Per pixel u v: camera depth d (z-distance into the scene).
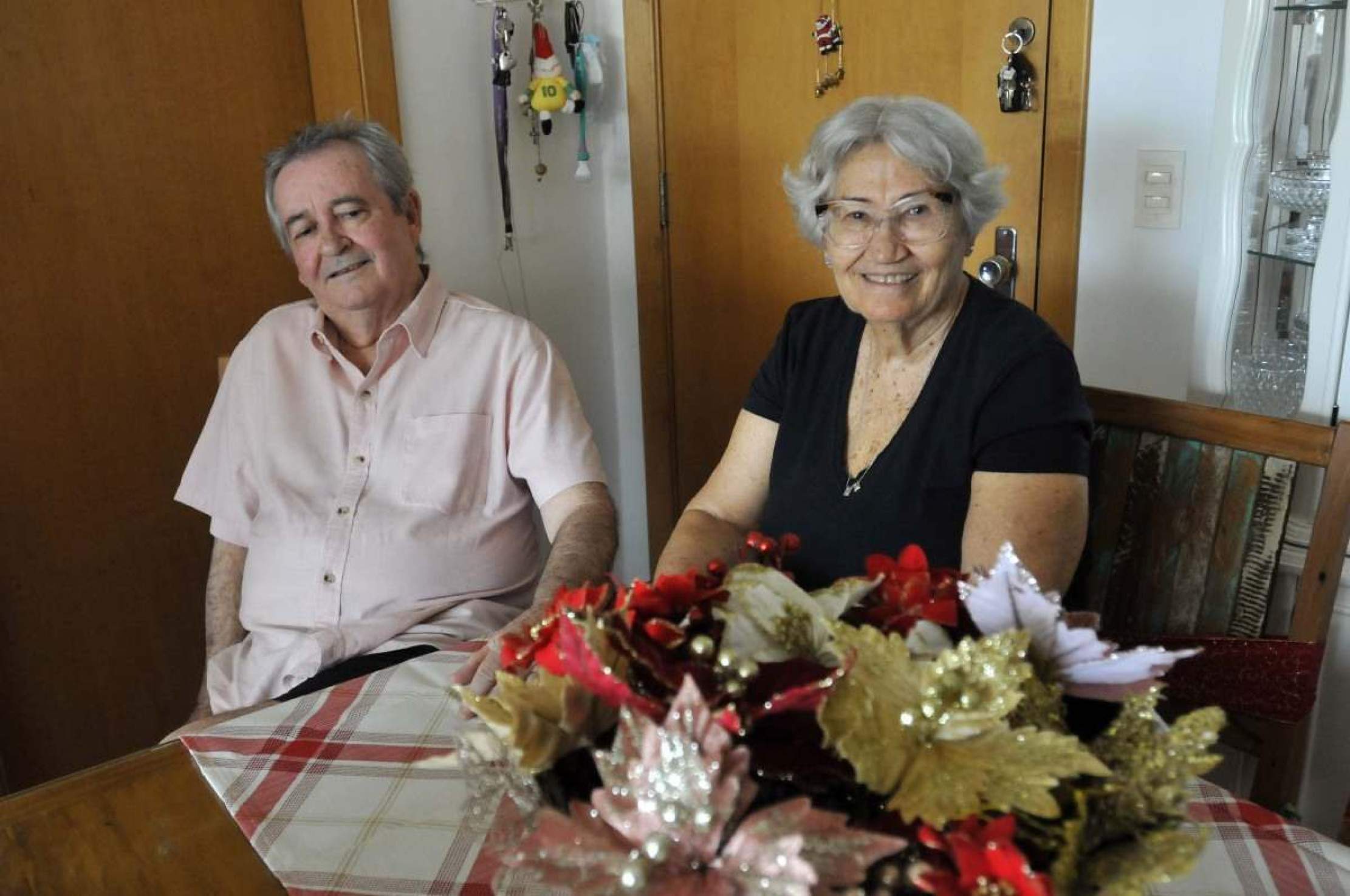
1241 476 1.33
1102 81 1.78
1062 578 1.23
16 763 1.99
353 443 1.63
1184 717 0.60
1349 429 1.24
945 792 0.56
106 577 2.05
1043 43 1.83
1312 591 1.28
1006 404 1.27
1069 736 0.59
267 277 2.16
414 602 1.60
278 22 2.07
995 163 1.94
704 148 2.36
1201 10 1.65
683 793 0.55
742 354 2.46
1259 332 1.63
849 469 1.40
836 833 0.55
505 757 0.73
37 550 1.96
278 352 1.66
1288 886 0.80
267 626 1.61
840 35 2.09
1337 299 1.47
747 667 0.61
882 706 0.60
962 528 1.31
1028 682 0.62
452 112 2.22
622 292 2.61
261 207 2.13
